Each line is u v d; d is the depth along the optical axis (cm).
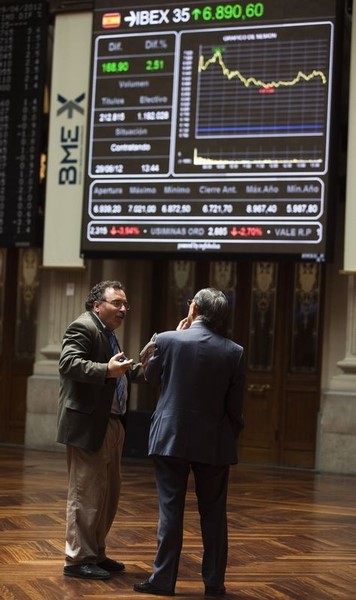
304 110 1062
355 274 1054
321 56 1059
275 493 888
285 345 1180
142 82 1134
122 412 507
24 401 1299
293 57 1070
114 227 1137
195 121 1107
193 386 458
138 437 1152
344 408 1077
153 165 1123
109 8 1156
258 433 1186
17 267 1316
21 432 1298
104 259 1162
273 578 508
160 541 460
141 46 1138
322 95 1055
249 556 570
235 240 1080
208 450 454
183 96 1113
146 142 1127
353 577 518
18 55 1216
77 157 1190
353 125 1069
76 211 1188
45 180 1228
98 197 1146
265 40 1082
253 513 755
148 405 1238
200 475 466
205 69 1106
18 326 1310
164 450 454
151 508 753
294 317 1182
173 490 461
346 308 1123
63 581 475
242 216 1078
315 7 1062
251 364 1198
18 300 1312
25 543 576
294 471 1103
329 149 1048
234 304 1210
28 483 873
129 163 1134
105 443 493
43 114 1216
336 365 1120
